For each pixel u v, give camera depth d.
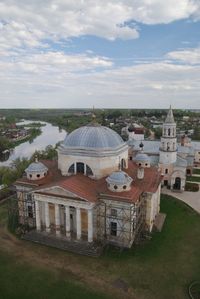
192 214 57.09
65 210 45.41
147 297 33.94
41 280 37.19
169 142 73.00
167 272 38.59
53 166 58.50
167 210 59.22
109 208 45.06
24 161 86.75
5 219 54.66
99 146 49.97
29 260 41.53
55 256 42.50
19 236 48.28
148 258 41.84
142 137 125.06
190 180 81.50
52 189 45.19
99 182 48.84
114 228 45.84
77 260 41.47
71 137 53.16
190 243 45.97
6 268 39.69
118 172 45.97
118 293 34.69
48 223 47.50
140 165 59.69
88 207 43.25
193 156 88.31
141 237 47.69
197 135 161.00
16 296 34.22
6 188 68.25
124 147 55.41
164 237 47.78
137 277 37.62
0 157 143.12
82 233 46.81
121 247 44.19
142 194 48.22
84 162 50.41
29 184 50.94
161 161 74.50
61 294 34.59
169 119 72.62
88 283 36.50
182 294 34.41
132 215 43.84
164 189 73.19
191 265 40.09
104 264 40.47
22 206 51.97
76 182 46.59
